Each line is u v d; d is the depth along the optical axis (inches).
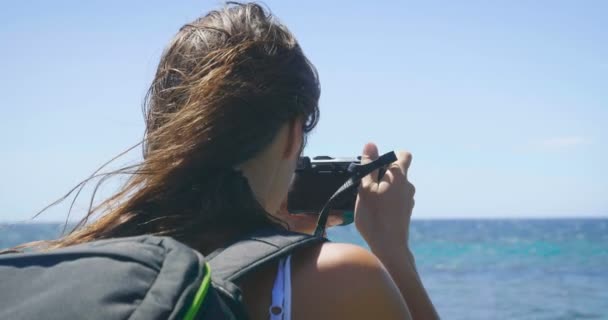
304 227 71.2
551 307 660.7
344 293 48.1
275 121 53.7
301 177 70.7
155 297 41.3
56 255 45.4
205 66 53.5
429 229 3863.2
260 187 55.0
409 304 58.4
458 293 789.2
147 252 44.5
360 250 50.8
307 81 56.6
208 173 51.9
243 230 51.8
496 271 1084.5
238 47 53.7
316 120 58.5
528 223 5816.9
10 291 43.2
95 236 52.4
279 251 47.8
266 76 53.4
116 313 40.4
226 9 58.5
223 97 51.7
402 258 60.5
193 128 51.3
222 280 45.3
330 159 71.0
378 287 48.9
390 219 62.1
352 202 67.6
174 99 54.6
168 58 57.0
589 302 691.4
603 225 4640.8
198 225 51.3
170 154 51.2
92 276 42.8
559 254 1508.4
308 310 47.8
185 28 57.8
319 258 49.4
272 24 57.0
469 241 2219.5
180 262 43.6
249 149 52.7
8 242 1883.6
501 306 674.2
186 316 40.8
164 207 51.8
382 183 63.5
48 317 40.6
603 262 1247.5
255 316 47.8
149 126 57.4
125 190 52.3
